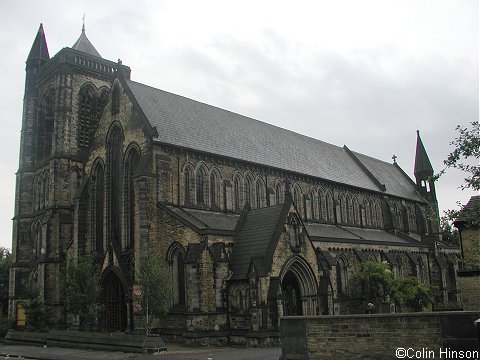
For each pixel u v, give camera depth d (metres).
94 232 65.44
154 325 50.50
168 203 55.75
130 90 61.88
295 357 28.66
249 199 67.12
